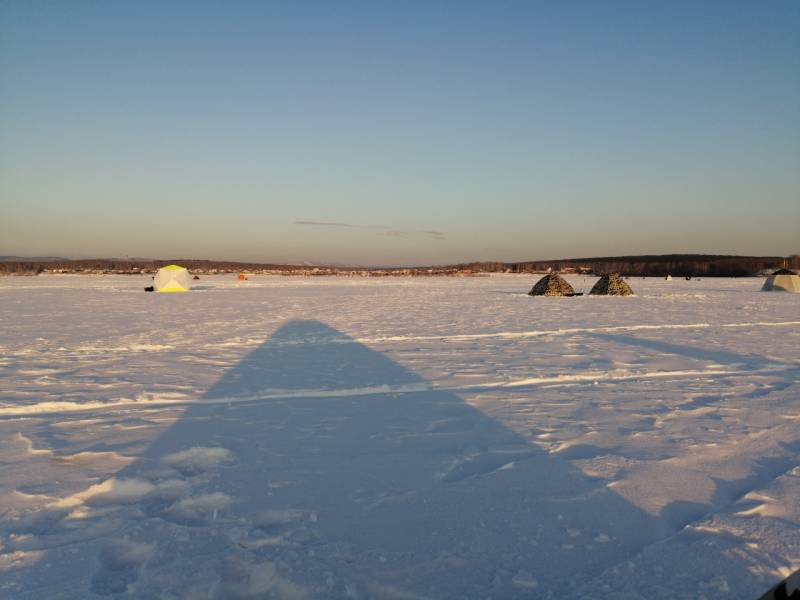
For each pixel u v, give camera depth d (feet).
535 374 23.11
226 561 8.13
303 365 25.48
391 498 10.46
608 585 7.47
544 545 8.62
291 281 205.05
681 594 7.22
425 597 7.27
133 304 71.51
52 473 11.68
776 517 9.40
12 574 7.78
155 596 7.26
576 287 138.21
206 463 12.41
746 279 231.91
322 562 8.14
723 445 13.47
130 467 12.05
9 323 46.39
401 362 26.30
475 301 77.77
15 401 18.38
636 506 9.99
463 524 9.36
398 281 212.84
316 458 12.73
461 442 13.92
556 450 13.19
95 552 8.41
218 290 117.70
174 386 20.85
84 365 25.58
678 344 32.63
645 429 14.93
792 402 18.08
